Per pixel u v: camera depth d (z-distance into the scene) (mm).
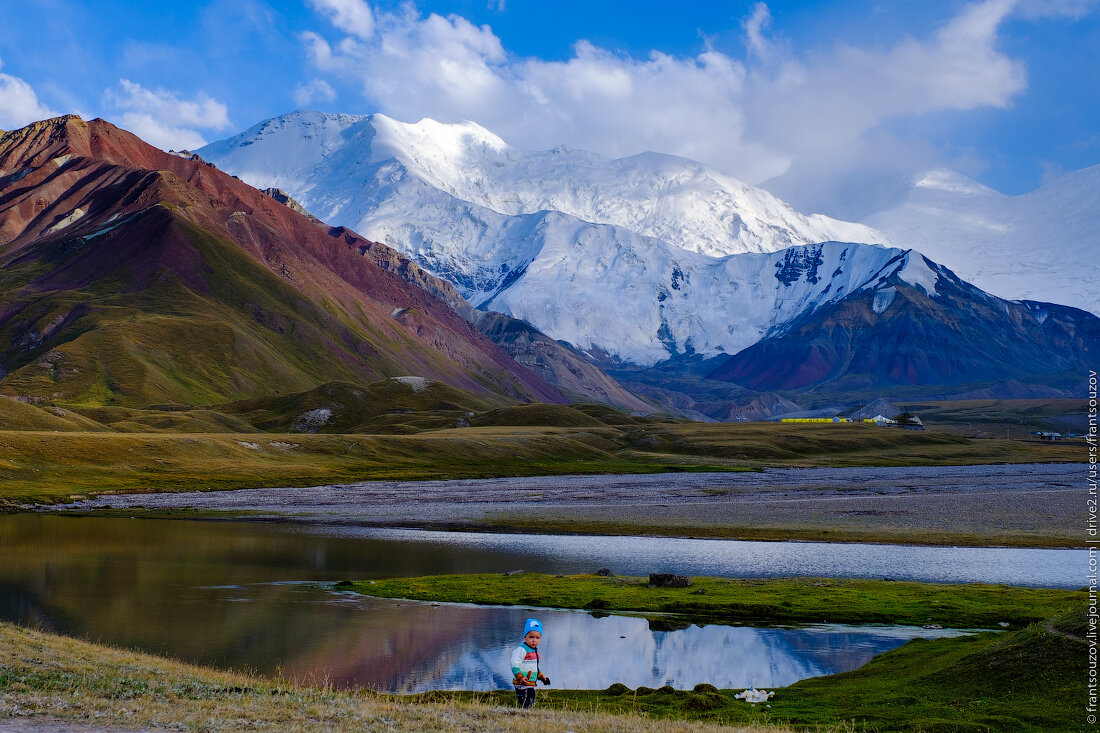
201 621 58188
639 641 54219
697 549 99125
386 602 66312
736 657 50156
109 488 164500
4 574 76562
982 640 49344
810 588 69938
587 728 27953
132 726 24266
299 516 133250
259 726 25578
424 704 32094
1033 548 99062
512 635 55594
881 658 46688
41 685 28328
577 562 89688
